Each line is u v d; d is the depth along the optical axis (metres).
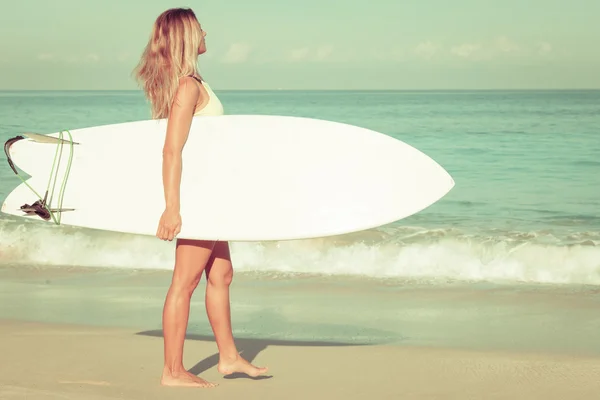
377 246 8.29
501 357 4.52
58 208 3.63
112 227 3.52
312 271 7.64
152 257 8.24
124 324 5.43
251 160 3.63
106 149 3.78
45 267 7.96
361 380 3.97
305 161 3.71
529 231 9.53
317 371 4.15
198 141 3.60
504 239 8.37
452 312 5.93
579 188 12.96
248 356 4.53
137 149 3.74
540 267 7.55
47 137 3.77
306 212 3.56
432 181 3.76
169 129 3.35
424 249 8.16
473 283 7.07
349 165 3.75
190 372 4.02
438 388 3.83
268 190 3.57
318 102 81.50
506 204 11.62
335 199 3.62
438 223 10.27
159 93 3.43
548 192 12.62
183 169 3.54
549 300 6.35
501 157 17.61
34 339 4.90
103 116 37.47
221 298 3.73
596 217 10.48
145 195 3.60
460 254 7.99
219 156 3.60
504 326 5.44
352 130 3.90
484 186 13.43
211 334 5.16
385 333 5.22
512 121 32.31
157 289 6.85
